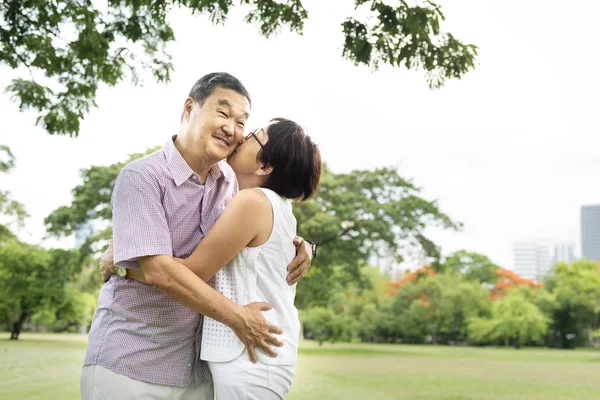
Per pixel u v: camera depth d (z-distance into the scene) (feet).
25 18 19.10
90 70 20.47
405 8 16.98
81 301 115.44
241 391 7.95
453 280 148.77
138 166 8.30
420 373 58.03
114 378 8.32
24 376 42.16
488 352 115.65
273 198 8.30
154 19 18.83
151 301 8.42
